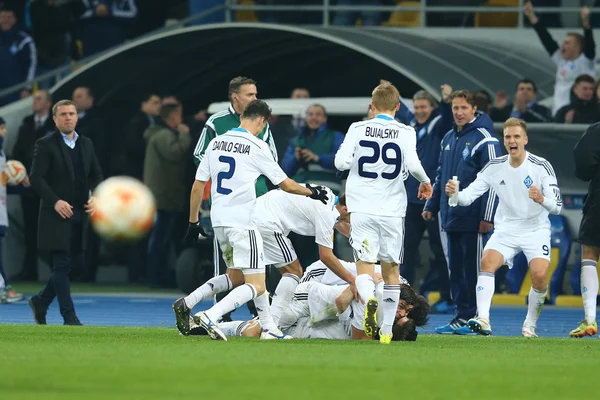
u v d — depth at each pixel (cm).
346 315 3594
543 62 6831
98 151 7012
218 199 3394
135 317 5075
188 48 7075
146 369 2473
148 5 8412
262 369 2508
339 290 3575
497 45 6938
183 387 2189
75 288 7144
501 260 4056
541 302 4059
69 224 4375
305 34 6581
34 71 8144
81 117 7031
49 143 4394
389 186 3397
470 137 4459
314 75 7675
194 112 7875
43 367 2492
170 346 3105
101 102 7512
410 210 5119
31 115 7112
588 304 4066
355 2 7431
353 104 6075
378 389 2198
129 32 8381
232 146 3394
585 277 4097
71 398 2012
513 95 6412
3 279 6006
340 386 2234
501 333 4409
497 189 4069
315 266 3741
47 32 8588
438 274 5412
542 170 4016
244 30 6781
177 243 6900
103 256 7819
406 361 2755
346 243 5831
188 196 6253
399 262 3422
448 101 4838
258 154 3378
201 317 3334
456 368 2616
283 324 3706
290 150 5622
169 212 6806
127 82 7419
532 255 4041
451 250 4481
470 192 4059
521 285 6175
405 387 2241
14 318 5003
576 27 7250
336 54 7362
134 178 7150
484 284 4038
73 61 8481
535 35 6962
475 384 2316
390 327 3384
